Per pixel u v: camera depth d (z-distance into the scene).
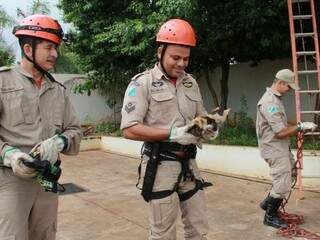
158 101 2.67
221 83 9.30
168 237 2.75
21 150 2.42
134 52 8.65
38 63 2.42
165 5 6.81
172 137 2.55
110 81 11.20
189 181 2.75
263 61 9.16
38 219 2.53
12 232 2.37
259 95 9.32
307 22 7.38
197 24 7.61
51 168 2.32
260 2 7.10
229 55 8.70
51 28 2.40
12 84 2.40
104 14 9.72
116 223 4.79
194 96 2.79
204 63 9.27
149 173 2.67
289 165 4.39
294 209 5.07
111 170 8.09
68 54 13.64
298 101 5.62
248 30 7.49
